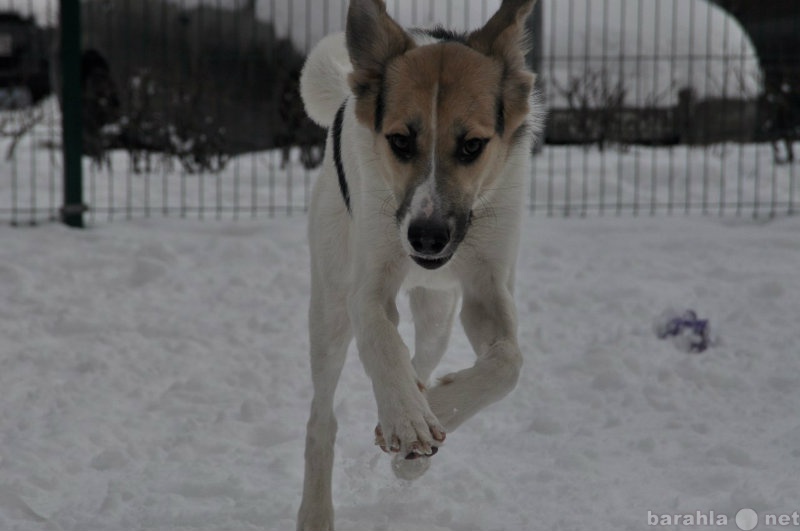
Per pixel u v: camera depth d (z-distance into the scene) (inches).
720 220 426.0
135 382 247.1
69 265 347.9
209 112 511.5
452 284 189.8
